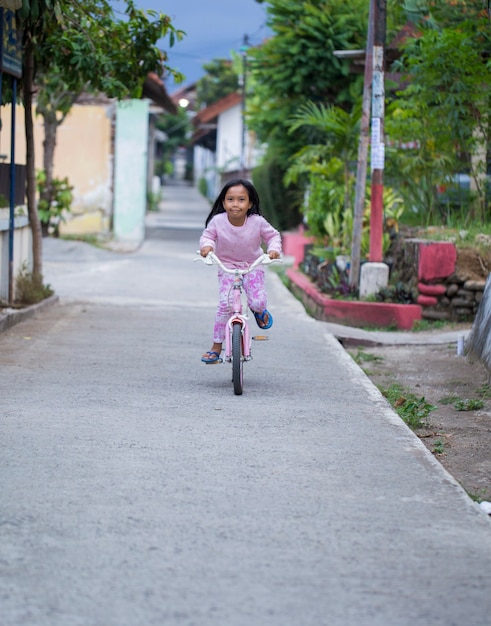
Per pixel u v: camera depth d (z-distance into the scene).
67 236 25.42
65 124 26.52
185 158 114.25
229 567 3.92
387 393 8.45
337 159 16.86
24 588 3.66
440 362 10.23
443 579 3.88
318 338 10.57
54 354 8.84
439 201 15.28
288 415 6.74
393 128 14.59
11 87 11.81
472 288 12.74
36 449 5.57
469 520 4.61
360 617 3.50
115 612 3.48
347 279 14.38
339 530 4.40
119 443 5.78
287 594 3.68
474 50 12.90
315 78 21.25
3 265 11.41
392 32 16.67
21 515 4.45
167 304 13.31
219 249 7.55
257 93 23.58
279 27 20.92
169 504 4.68
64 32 11.34
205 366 8.63
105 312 12.09
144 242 26.48
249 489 4.97
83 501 4.68
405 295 13.07
